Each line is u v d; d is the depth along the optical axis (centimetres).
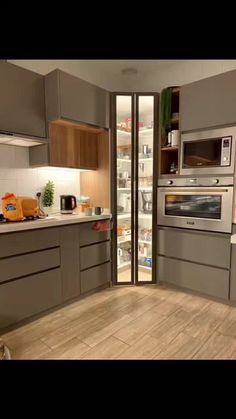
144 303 240
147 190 292
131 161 269
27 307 200
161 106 263
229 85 222
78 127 252
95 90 252
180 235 261
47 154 234
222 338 183
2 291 184
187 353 167
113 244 276
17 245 191
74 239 235
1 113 200
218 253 236
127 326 200
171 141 266
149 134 290
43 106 230
